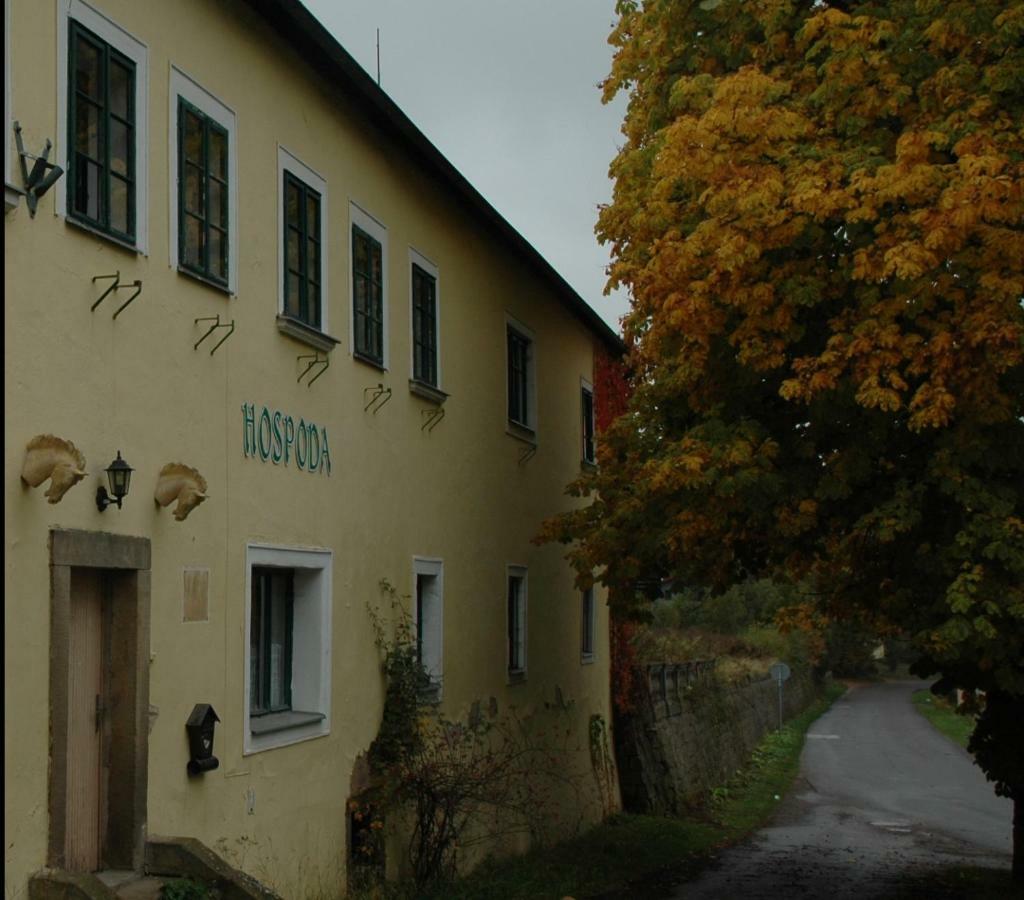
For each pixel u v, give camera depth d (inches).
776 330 473.7
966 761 1620.3
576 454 876.0
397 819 529.0
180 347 378.3
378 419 538.0
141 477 354.6
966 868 756.0
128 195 355.6
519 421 761.0
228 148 414.9
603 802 889.5
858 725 2219.5
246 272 422.3
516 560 738.8
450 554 626.8
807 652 2591.0
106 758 347.9
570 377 867.4
